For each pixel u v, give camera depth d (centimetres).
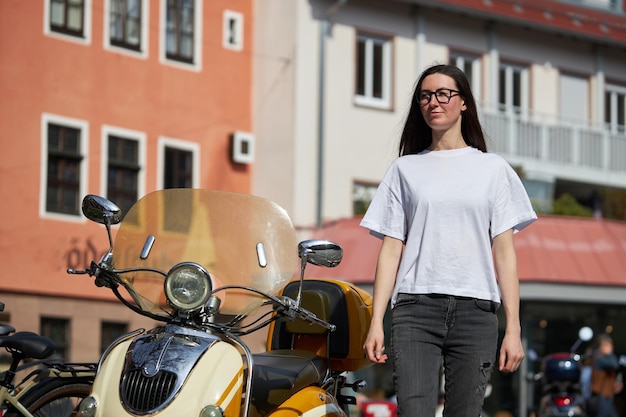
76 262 2680
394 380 600
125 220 657
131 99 2841
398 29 3167
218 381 589
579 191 3509
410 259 605
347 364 728
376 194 627
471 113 634
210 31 2998
